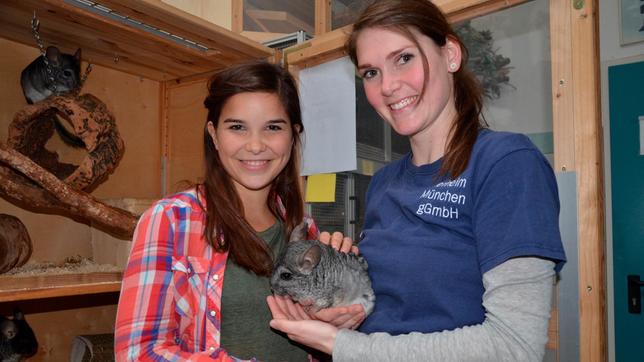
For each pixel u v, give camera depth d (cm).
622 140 407
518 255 111
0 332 215
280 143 169
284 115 170
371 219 164
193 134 297
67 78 224
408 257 134
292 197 199
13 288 179
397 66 138
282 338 165
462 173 132
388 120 147
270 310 164
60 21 213
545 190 118
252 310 160
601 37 416
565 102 162
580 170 157
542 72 188
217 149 172
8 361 215
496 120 197
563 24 163
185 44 241
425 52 135
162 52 253
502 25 198
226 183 169
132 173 296
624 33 407
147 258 147
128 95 295
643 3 400
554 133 163
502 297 112
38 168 199
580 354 153
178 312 151
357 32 144
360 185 253
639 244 398
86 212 212
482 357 111
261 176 169
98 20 209
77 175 217
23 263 208
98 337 258
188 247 157
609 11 415
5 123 242
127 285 146
